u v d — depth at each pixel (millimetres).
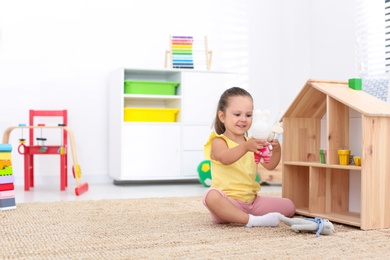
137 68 3260
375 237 1445
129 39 3553
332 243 1349
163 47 3635
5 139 2881
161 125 3275
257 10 3900
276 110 3926
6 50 3260
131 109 3223
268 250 1259
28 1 3316
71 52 3414
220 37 3793
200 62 3664
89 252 1245
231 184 1714
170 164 3295
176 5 3674
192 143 3354
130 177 3199
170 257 1184
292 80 3791
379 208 1604
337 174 1891
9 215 1880
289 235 1470
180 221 1734
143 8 3588
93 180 3457
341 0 3295
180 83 3354
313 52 3619
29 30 3314
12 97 3271
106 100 3498
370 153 1590
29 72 3312
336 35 3348
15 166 3266
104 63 3490
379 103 1729
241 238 1419
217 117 1804
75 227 1612
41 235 1477
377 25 2963
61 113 3170
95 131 3469
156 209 2055
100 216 1854
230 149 1615
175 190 2988
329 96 1752
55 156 3361
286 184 1970
